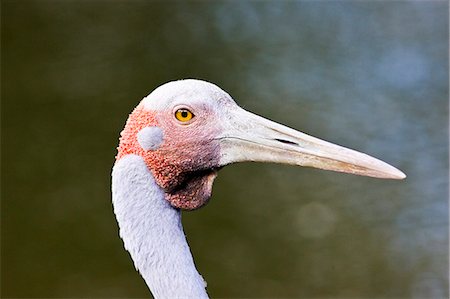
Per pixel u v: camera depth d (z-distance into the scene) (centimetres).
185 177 582
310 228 1608
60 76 1895
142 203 572
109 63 1916
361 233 1584
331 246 1574
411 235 1570
